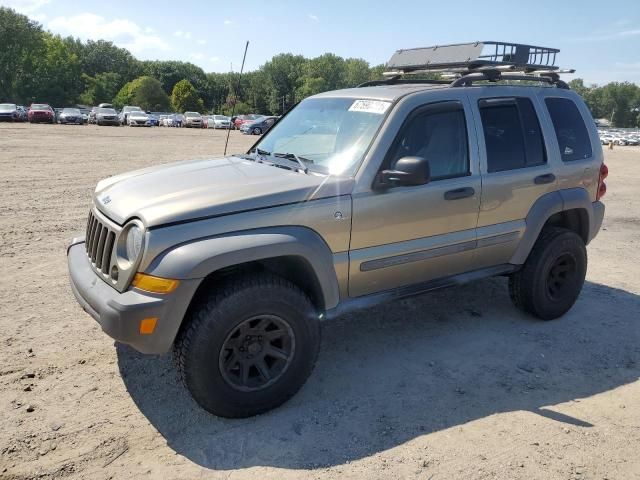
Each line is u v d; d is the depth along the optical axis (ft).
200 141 88.17
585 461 9.73
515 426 10.74
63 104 333.21
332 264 11.50
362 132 12.55
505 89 14.79
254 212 10.53
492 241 14.12
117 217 10.59
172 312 9.63
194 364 9.95
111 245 10.64
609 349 14.28
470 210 13.50
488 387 12.21
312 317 11.03
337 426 10.61
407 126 12.55
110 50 436.35
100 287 10.52
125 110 160.35
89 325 14.60
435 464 9.53
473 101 13.89
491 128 14.10
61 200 31.14
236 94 15.90
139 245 9.84
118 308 9.53
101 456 9.53
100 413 10.77
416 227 12.63
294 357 10.93
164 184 11.60
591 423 10.92
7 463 9.21
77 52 426.92
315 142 13.33
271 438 10.19
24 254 20.52
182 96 328.49
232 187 11.04
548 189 15.10
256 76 416.67
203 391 10.15
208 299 10.08
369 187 11.76
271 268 11.41
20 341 13.52
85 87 368.07
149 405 11.12
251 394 10.58
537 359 13.61
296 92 410.72
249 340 10.53
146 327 9.58
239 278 10.37
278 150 13.97
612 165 70.18
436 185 12.82
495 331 15.19
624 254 23.76
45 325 14.48
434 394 11.86
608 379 12.76
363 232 11.80
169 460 9.51
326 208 11.20
